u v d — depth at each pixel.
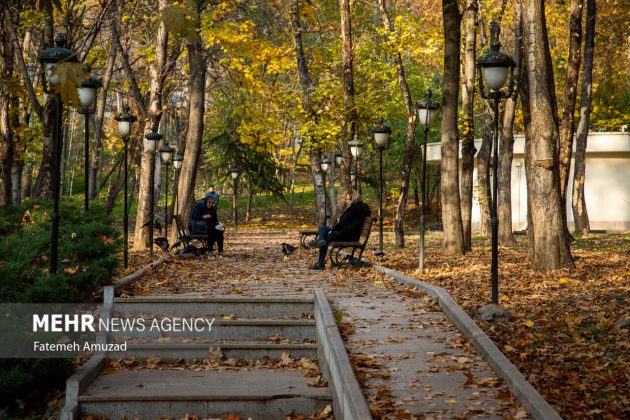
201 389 7.44
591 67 30.56
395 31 24.94
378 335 8.80
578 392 6.76
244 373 8.20
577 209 31.58
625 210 38.72
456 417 5.88
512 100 26.08
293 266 17.34
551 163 14.78
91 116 30.44
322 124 28.06
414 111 26.34
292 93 29.39
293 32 29.66
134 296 10.39
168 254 19.22
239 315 9.78
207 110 41.28
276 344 8.80
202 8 21.86
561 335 8.85
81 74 4.12
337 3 31.89
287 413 7.24
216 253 21.81
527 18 14.72
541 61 14.68
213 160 50.81
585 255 18.98
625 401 6.35
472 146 22.23
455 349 8.12
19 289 7.72
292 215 57.06
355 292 11.97
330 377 7.46
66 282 8.52
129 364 8.50
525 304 10.88
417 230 45.72
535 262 15.08
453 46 19.61
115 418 7.12
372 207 60.06
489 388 6.69
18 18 17.28
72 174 56.94
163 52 23.30
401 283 12.98
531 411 5.81
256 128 24.08
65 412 6.89
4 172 22.03
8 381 6.95
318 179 33.03
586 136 31.25
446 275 14.75
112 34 23.95
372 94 28.12
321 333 8.55
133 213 55.75
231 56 22.55
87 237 10.35
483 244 26.58
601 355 7.90
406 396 6.47
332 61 31.66
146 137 23.11
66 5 18.16
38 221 12.91
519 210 39.62
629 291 11.63
